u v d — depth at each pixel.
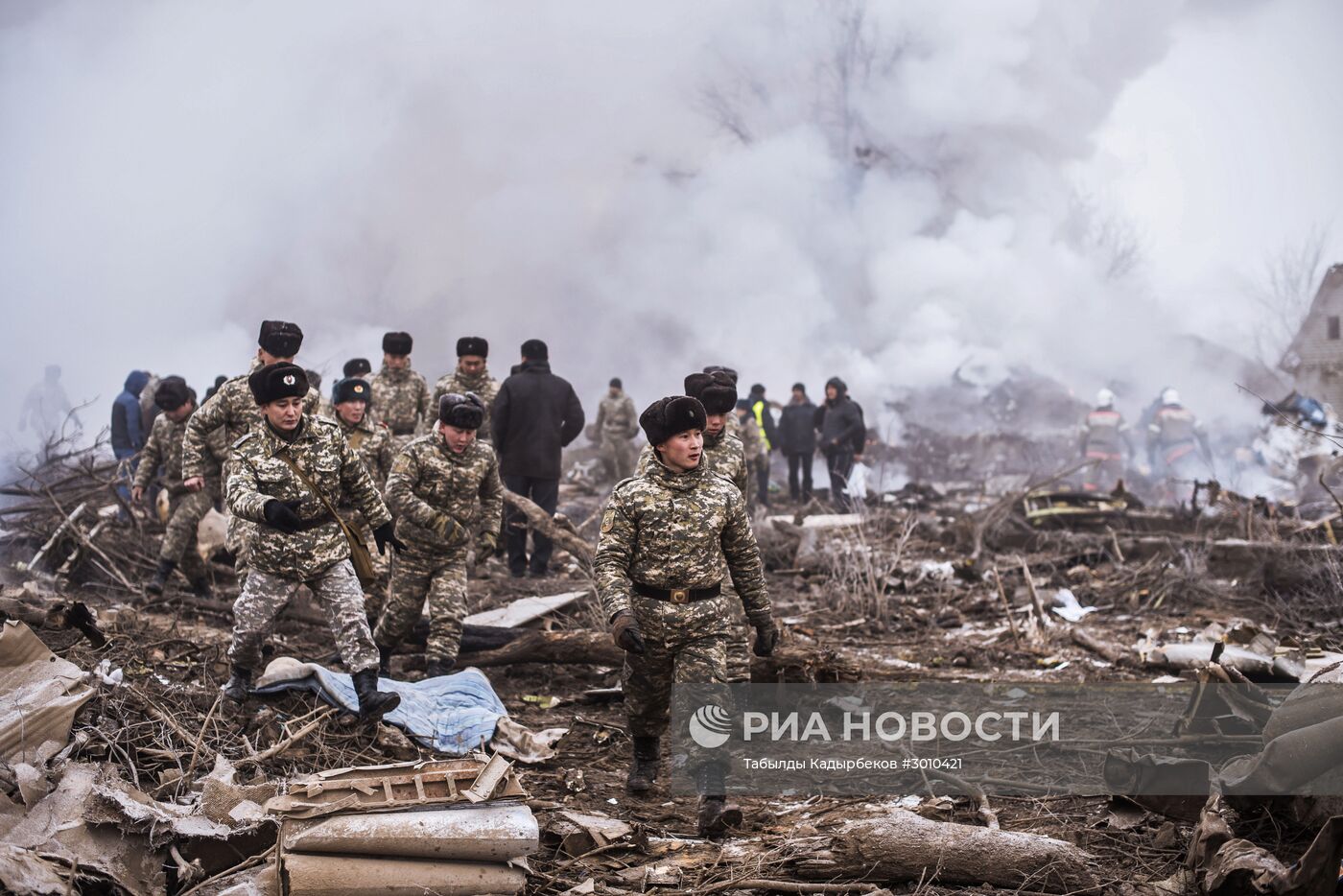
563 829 4.29
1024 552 11.04
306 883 3.48
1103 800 4.63
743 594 4.74
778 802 4.86
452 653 6.25
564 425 10.02
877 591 8.93
